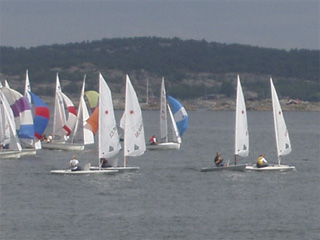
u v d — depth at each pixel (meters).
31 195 84.50
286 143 107.12
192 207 78.38
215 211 76.44
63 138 146.25
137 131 102.44
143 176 99.88
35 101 133.00
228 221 71.88
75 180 95.19
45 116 133.00
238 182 95.12
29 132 126.88
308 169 110.94
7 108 120.50
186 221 71.56
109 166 102.75
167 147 147.00
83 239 64.88
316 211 76.75
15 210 76.12
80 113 145.12
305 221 72.19
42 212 75.12
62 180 95.12
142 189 89.19
